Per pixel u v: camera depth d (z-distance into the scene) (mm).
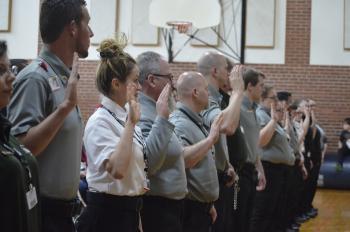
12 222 2055
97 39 13539
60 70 2631
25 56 13633
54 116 2324
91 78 13492
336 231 7594
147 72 3467
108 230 2869
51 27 2631
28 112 2420
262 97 6309
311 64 13336
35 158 2305
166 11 10258
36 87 2473
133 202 2934
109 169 2744
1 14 13641
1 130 2107
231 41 13273
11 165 2072
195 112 3859
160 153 3125
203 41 13328
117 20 13586
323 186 12766
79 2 2689
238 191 4629
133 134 2836
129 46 13586
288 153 6246
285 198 6715
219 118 3611
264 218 6121
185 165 3545
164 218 3311
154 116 3439
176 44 13422
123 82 2955
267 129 5789
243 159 4551
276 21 13422
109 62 2949
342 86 13281
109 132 2865
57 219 2523
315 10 13359
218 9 10508
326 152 13227
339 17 13289
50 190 2496
